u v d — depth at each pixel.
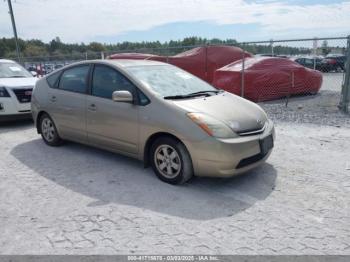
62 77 5.91
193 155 4.08
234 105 4.62
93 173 4.91
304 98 11.97
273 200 3.95
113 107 4.86
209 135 3.96
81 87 5.46
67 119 5.70
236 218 3.54
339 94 12.83
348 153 5.62
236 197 4.04
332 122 7.85
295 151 5.77
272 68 11.44
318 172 4.80
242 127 4.17
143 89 4.59
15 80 8.47
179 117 4.15
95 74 5.30
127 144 4.80
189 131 4.05
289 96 11.80
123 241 3.15
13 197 4.16
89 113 5.24
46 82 6.23
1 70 9.07
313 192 4.14
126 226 3.41
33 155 5.85
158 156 4.50
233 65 12.04
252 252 2.96
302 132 7.06
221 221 3.48
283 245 3.06
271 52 12.92
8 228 3.43
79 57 19.23
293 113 9.02
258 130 4.32
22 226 3.46
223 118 4.16
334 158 5.38
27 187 4.45
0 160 5.61
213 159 3.97
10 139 7.04
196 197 4.05
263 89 11.22
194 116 4.08
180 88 4.96
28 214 3.71
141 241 3.15
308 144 6.18
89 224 3.47
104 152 5.91
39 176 4.84
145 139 4.52
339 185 4.34
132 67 5.07
